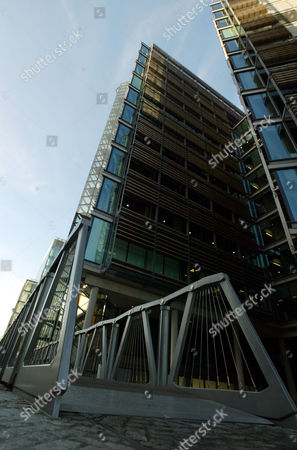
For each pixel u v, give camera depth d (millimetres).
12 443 1236
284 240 19719
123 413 2553
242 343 16859
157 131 22250
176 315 12328
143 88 24797
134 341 8391
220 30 25406
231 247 19781
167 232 16344
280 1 21766
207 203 21344
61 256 3867
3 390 3453
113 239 14008
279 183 12469
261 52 18281
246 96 17406
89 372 11117
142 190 17078
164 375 5367
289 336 17344
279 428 2771
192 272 15789
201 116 28938
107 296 14422
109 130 24172
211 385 14586
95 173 21125
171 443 1673
